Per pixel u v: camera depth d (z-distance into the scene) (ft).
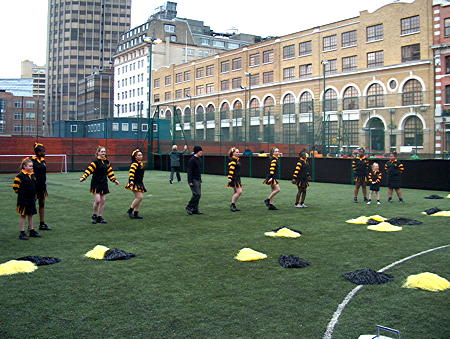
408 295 16.87
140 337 13.15
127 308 15.49
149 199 49.29
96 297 16.61
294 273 19.84
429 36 146.51
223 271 20.17
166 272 19.97
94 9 394.52
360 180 47.26
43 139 106.01
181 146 107.14
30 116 226.38
